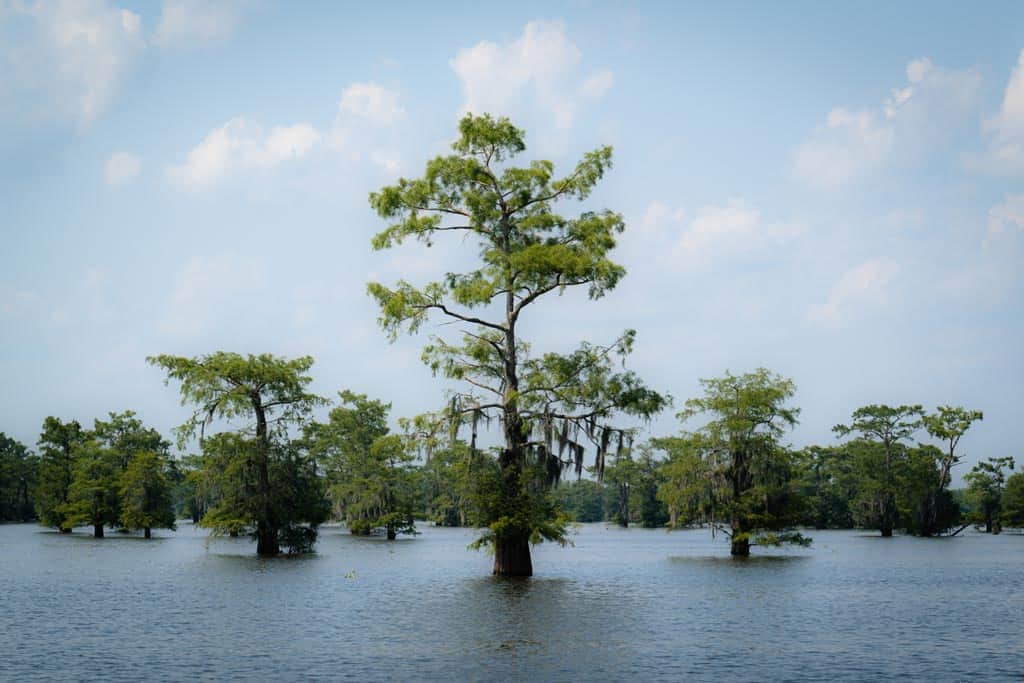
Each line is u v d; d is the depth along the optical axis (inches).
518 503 1712.6
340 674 854.5
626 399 1701.5
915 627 1189.7
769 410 2539.4
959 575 2097.7
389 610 1342.3
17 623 1207.6
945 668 896.3
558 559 2728.8
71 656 948.6
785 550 3280.0
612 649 1000.9
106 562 2434.8
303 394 2632.9
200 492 2608.3
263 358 2632.9
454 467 1781.5
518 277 1720.0
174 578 1920.5
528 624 1199.6
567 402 1712.6
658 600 1497.3
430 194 1784.0
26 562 2448.3
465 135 1774.1
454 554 2847.0
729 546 3661.4
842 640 1073.5
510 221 1800.0
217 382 2536.9
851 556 2888.8
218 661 919.0
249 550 3034.0
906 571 2220.7
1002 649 1011.3
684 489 2608.3
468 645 1024.2
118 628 1157.1
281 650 987.9
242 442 2541.8
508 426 1726.1
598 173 1785.2
